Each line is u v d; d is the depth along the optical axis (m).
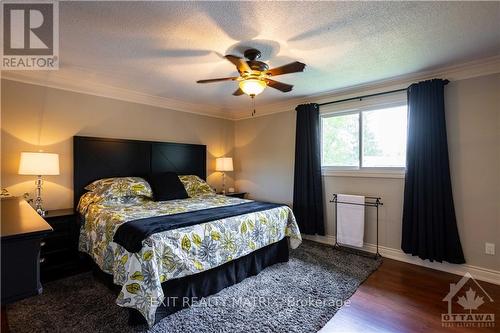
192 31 1.96
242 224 2.48
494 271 2.50
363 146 3.48
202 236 2.12
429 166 2.75
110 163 3.43
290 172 4.24
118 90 3.50
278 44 2.18
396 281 2.54
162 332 1.77
